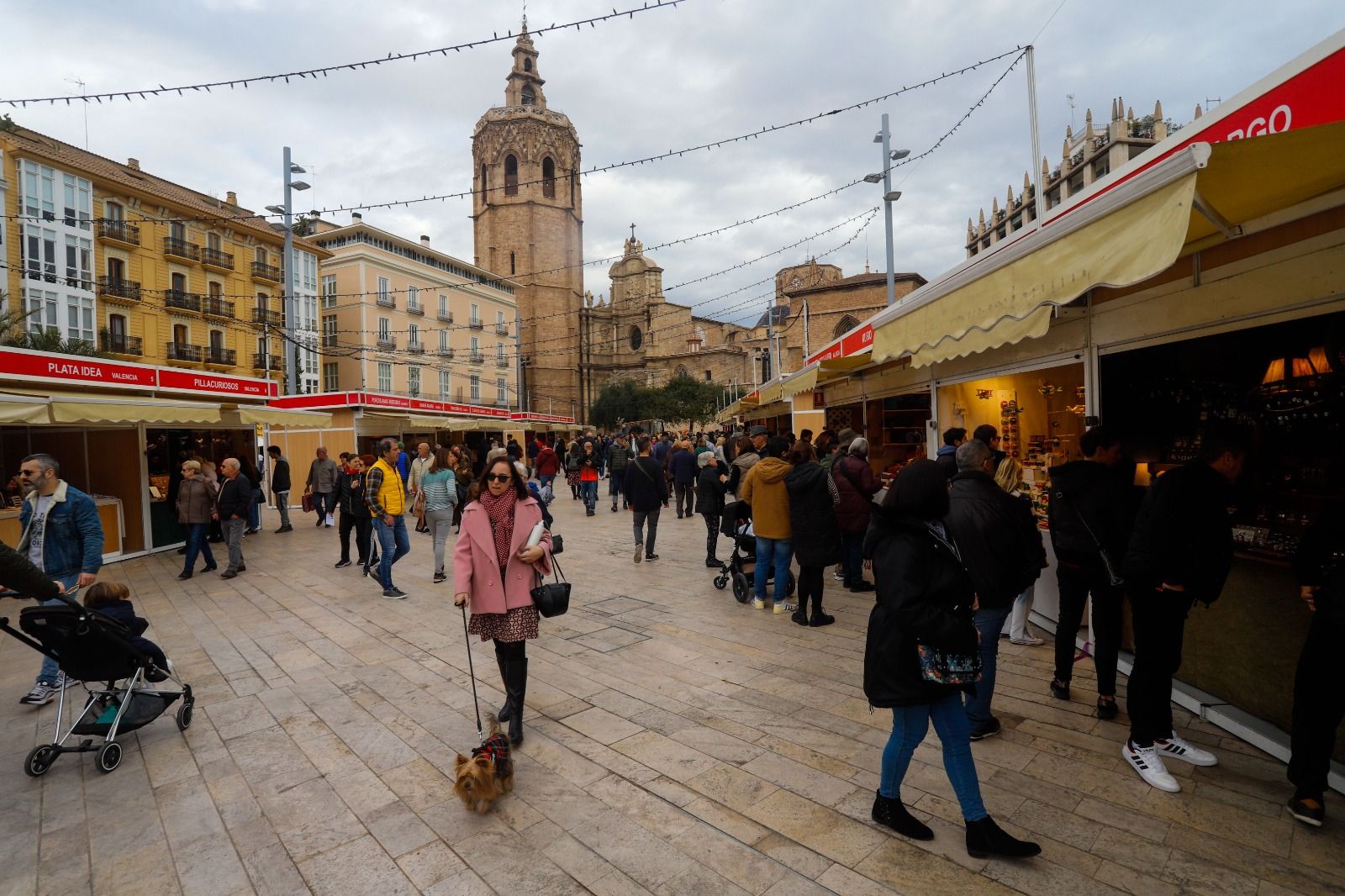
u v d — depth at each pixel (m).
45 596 3.67
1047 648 5.31
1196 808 3.03
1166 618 3.25
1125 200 3.01
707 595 7.39
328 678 5.13
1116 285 2.96
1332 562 2.86
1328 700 2.81
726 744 3.81
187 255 35.47
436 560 8.53
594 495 15.41
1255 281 3.67
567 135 72.25
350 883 2.71
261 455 24.22
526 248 69.44
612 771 3.54
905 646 2.70
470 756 3.79
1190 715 4.00
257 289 39.69
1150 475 4.77
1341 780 3.09
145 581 9.12
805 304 42.03
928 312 5.12
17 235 28.72
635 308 77.00
